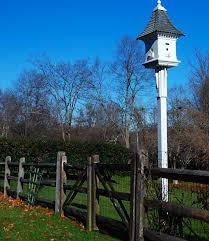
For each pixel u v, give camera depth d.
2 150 21.92
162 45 10.95
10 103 55.78
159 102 10.94
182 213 6.16
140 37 11.41
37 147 22.69
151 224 7.07
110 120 45.31
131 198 7.20
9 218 9.66
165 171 6.57
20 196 13.40
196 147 21.86
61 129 48.34
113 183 9.16
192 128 22.97
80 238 7.62
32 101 53.72
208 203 6.58
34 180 12.30
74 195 9.69
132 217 7.13
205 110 27.09
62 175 10.22
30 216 9.94
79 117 49.47
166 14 11.37
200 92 27.94
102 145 24.83
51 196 12.77
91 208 8.48
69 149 23.48
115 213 9.23
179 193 7.23
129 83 43.62
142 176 7.00
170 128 23.70
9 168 14.85
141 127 36.56
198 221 6.87
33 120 53.25
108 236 7.82
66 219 9.54
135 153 7.16
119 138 43.75
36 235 7.85
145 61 11.40
